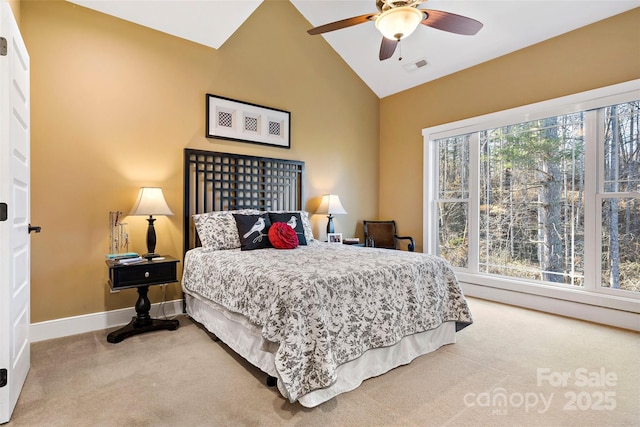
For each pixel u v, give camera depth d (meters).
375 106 5.10
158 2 2.73
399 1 2.22
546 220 3.46
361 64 4.65
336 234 4.28
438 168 4.45
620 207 2.97
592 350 2.38
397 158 4.91
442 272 2.53
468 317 2.49
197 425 1.53
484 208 3.98
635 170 2.89
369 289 2.01
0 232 1.55
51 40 2.60
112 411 1.63
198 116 3.35
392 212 4.98
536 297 3.41
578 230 3.24
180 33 3.17
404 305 2.18
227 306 2.21
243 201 3.69
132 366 2.11
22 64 1.92
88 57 2.76
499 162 3.84
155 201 2.79
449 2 3.28
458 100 4.16
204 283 2.63
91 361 2.18
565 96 3.22
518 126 3.68
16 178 1.75
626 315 2.84
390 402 1.72
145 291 2.75
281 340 1.64
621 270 2.96
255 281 1.96
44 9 2.58
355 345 1.87
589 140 3.12
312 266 2.11
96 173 2.79
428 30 3.69
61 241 2.64
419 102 4.61
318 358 1.65
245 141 3.66
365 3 3.73
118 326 2.88
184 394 1.79
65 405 1.68
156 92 3.10
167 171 3.15
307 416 1.60
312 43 4.33
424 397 1.77
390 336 2.04
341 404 1.70
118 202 2.90
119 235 2.89
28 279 2.05
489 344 2.49
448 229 4.33
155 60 3.10
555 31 3.27
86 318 2.74
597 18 3.02
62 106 2.64
